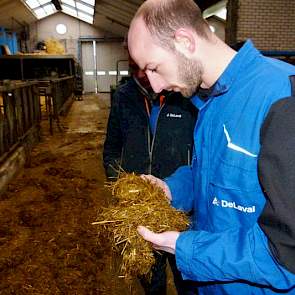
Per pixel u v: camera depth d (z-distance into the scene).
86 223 3.67
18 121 5.76
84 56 25.20
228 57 0.95
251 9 9.09
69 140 7.91
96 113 12.93
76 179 5.21
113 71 25.52
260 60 0.94
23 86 6.14
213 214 1.00
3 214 3.94
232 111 0.93
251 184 0.89
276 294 0.95
